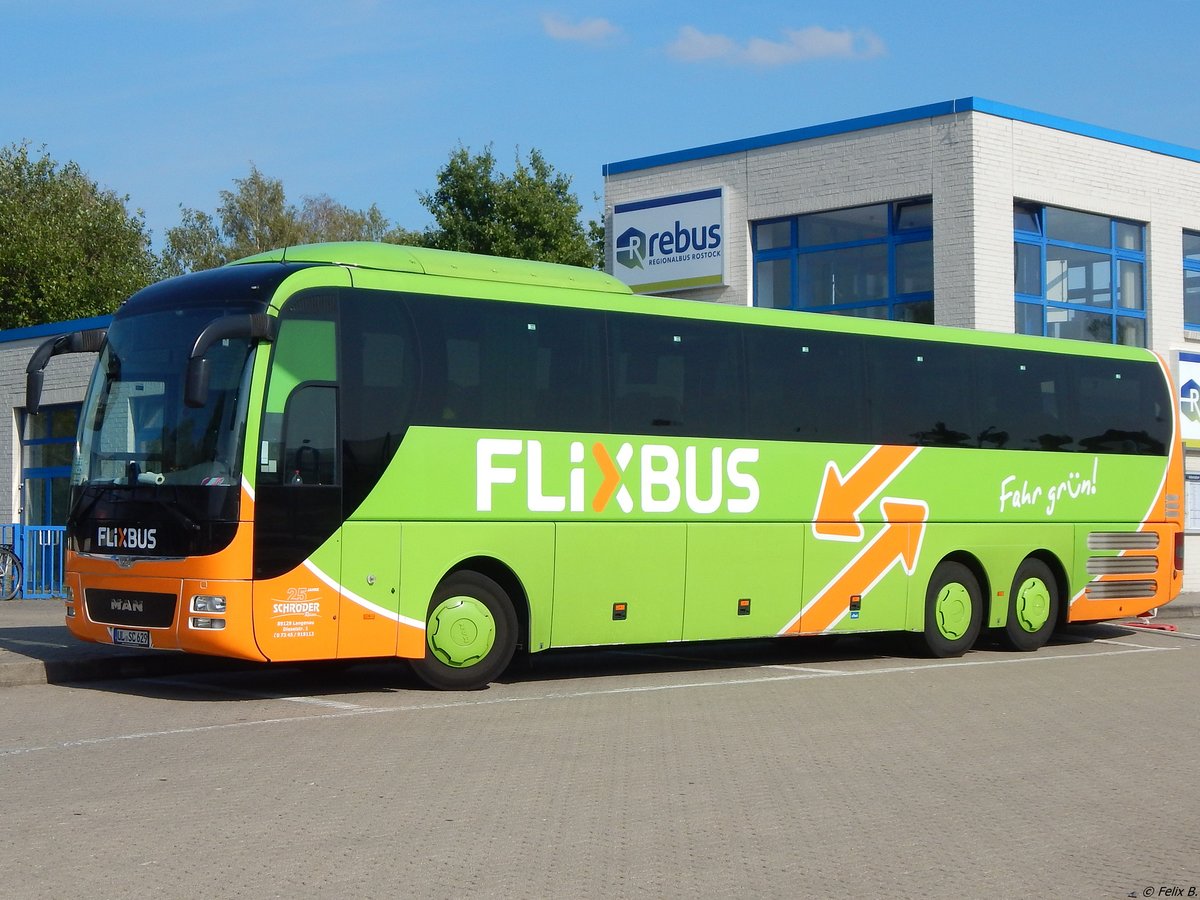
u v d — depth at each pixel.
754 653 18.02
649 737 10.80
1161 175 25.70
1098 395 19.12
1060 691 13.95
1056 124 24.05
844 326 16.52
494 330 13.62
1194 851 7.48
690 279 25.70
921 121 23.33
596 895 6.47
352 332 12.73
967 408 17.58
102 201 54.75
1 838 7.40
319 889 6.49
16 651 14.80
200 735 10.67
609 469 14.28
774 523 15.61
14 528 24.34
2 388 29.61
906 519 16.83
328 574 12.39
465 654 13.41
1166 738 11.12
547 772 9.33
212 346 12.42
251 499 12.02
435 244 42.66
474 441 13.34
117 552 12.57
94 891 6.42
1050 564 18.56
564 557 13.93
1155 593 19.67
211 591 11.90
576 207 43.72
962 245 22.81
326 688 13.66
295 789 8.67
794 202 24.69
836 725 11.56
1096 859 7.27
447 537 13.12
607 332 14.44
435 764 9.55
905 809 8.39
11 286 49.44
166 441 12.42
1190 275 26.61
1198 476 26.53
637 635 14.49
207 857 7.03
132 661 14.41
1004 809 8.45
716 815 8.15
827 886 6.67
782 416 15.78
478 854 7.16
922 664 16.58
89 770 9.25
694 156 25.84
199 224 75.69
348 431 12.60
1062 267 24.47
